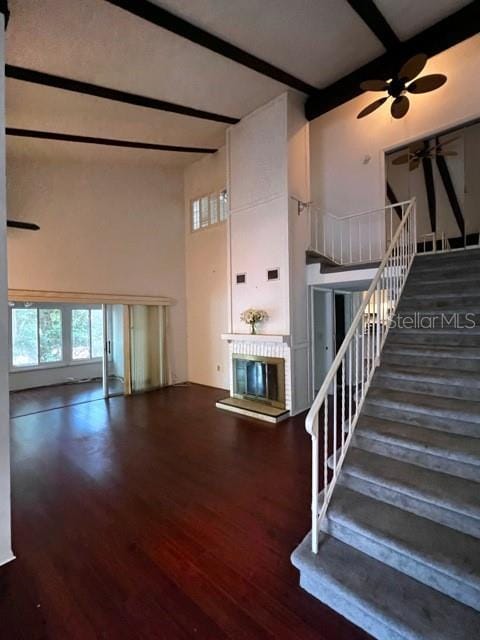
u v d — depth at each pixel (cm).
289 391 527
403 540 183
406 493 207
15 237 559
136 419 523
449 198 655
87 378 849
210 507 282
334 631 169
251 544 236
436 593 168
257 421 507
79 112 452
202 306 762
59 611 185
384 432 247
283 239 528
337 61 452
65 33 319
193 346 788
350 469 232
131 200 703
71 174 620
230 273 610
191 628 173
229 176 607
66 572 213
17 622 178
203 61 404
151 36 344
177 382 778
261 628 172
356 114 602
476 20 373
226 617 179
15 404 617
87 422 509
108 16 310
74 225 623
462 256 419
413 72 374
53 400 644
